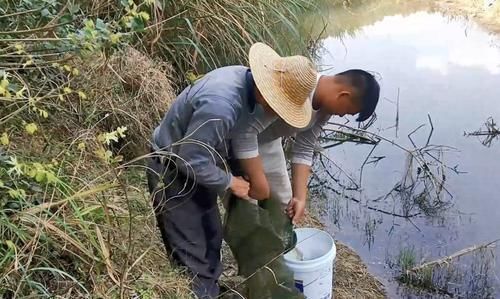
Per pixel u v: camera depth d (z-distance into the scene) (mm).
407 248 3727
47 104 2697
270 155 2773
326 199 4273
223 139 2244
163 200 2414
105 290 2139
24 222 2125
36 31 2289
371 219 4039
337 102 2395
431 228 3936
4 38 2338
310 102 2359
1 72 1984
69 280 2133
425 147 4727
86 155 2748
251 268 2594
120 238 2418
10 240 2002
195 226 2447
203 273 2510
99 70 3201
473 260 3564
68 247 2199
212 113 2164
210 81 2254
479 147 4789
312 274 2627
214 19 4332
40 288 1980
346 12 8086
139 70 3611
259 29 4684
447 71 6172
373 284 3383
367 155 4805
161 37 4164
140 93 3537
